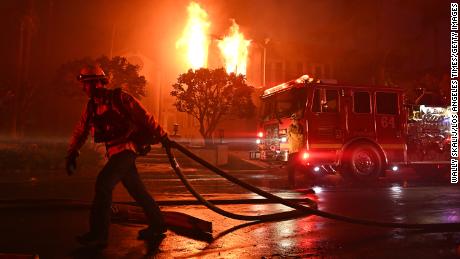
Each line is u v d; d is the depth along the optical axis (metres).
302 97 11.05
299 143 10.92
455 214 5.66
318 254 3.55
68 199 6.22
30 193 7.78
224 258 3.38
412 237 4.23
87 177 12.29
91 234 3.62
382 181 11.88
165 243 3.82
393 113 11.48
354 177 11.04
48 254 3.42
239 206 6.36
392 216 5.48
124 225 4.61
